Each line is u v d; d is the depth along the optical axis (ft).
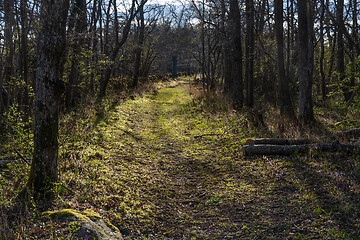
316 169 23.41
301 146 27.91
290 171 23.85
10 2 33.35
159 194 21.48
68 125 33.42
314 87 74.59
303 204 18.38
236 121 43.37
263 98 69.51
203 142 36.45
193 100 68.13
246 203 19.62
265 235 15.64
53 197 17.08
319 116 43.24
